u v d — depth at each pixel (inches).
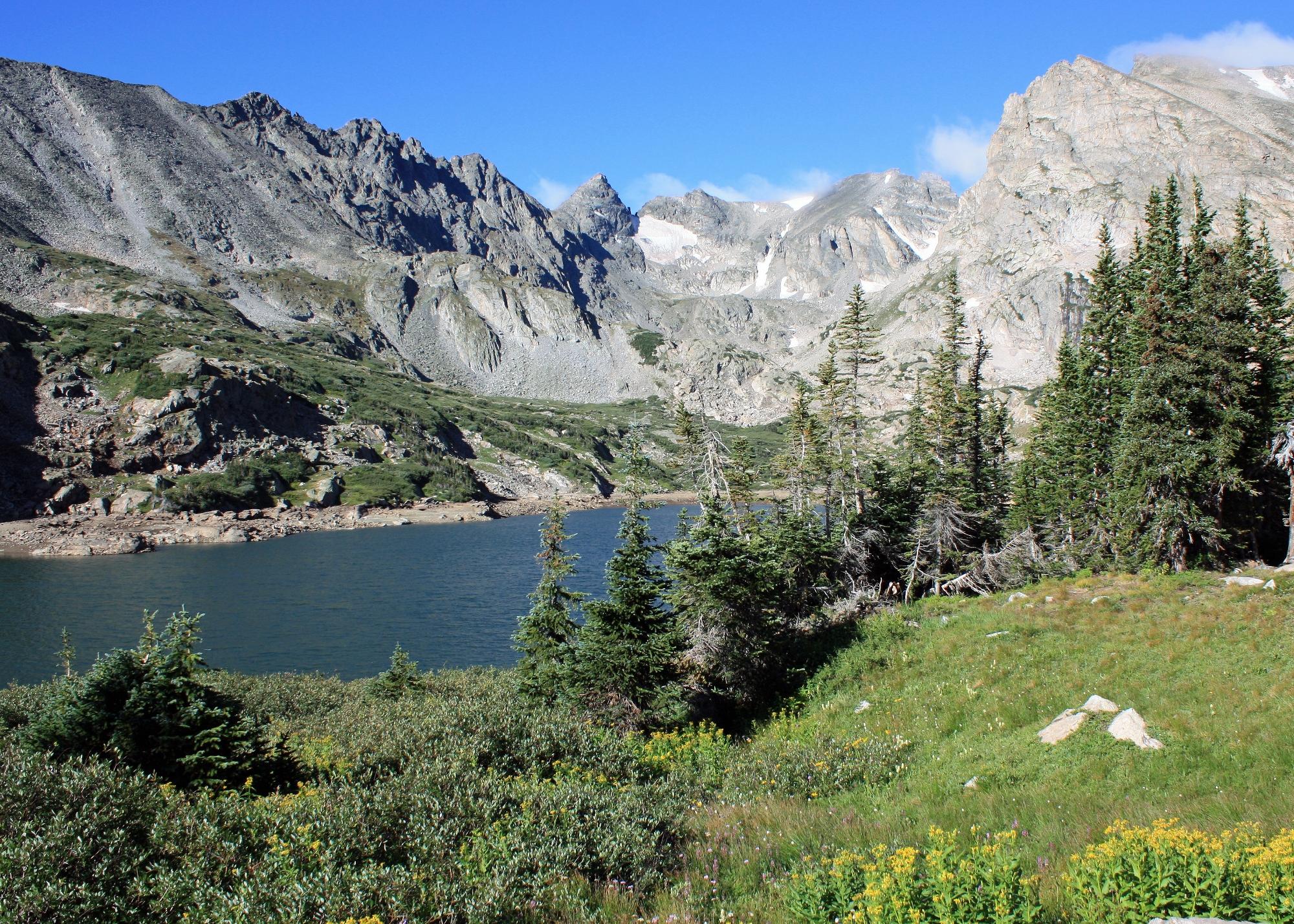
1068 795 525.7
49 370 6230.3
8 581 3385.8
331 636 2472.9
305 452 6919.3
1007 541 1701.5
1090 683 751.1
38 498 5157.5
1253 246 1450.5
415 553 4456.2
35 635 2396.7
